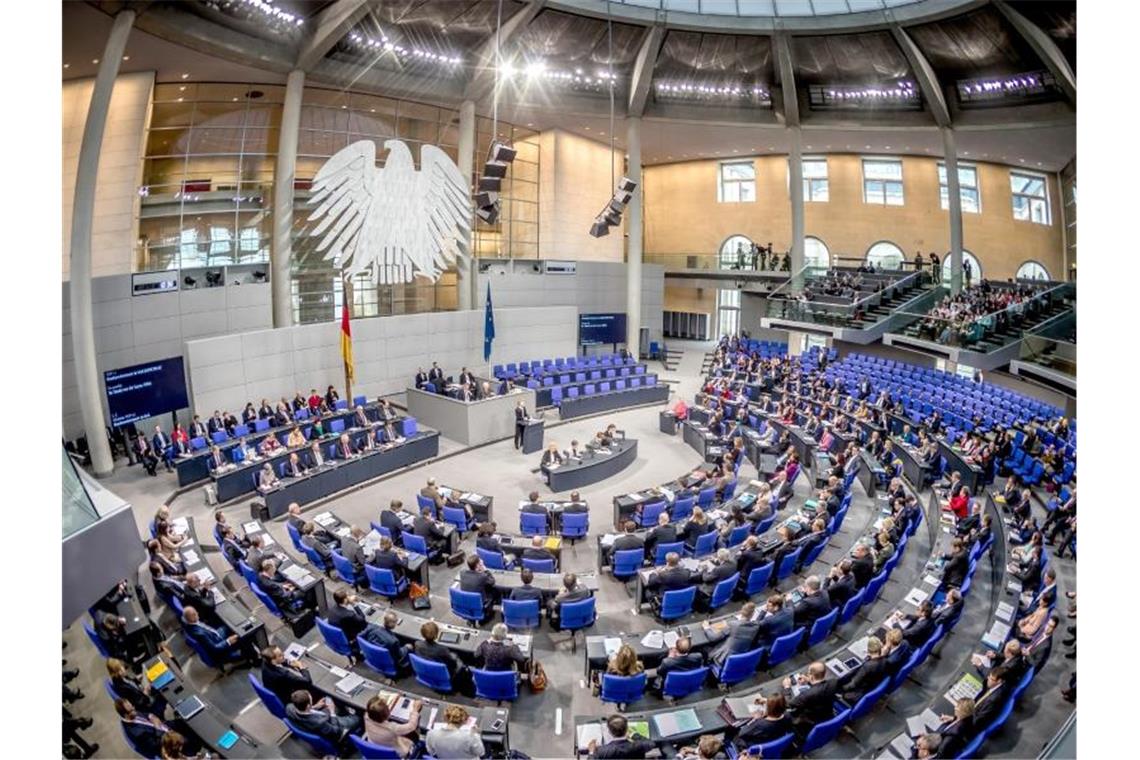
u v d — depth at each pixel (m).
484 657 7.11
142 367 15.62
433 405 17.98
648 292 29.38
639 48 21.50
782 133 25.22
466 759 5.55
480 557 9.98
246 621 8.05
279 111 19.09
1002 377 21.73
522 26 19.06
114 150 16.56
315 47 16.77
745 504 11.65
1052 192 26.30
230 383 16.98
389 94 20.52
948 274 22.84
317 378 19.05
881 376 21.95
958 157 26.70
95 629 7.55
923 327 19.97
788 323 24.03
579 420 20.12
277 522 12.52
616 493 14.33
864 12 19.05
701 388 23.58
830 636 8.72
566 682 7.93
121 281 15.27
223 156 18.12
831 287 23.72
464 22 18.77
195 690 6.81
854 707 6.35
